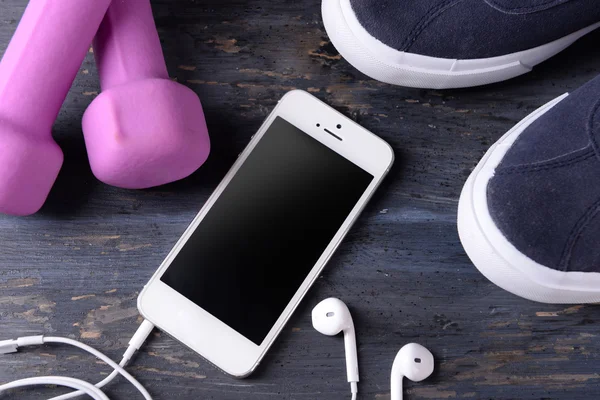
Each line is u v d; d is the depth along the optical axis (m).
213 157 0.66
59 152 0.57
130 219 0.65
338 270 0.65
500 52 0.62
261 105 0.67
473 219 0.59
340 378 0.63
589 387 0.64
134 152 0.53
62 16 0.52
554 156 0.57
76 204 0.65
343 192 0.64
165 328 0.61
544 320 0.64
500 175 0.58
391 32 0.60
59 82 0.54
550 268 0.57
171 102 0.55
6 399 0.62
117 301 0.64
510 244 0.57
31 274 0.64
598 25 0.65
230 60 0.68
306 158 0.64
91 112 0.55
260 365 0.63
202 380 0.63
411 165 0.66
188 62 0.67
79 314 0.64
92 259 0.64
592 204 0.55
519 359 0.64
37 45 0.52
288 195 0.64
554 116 0.59
